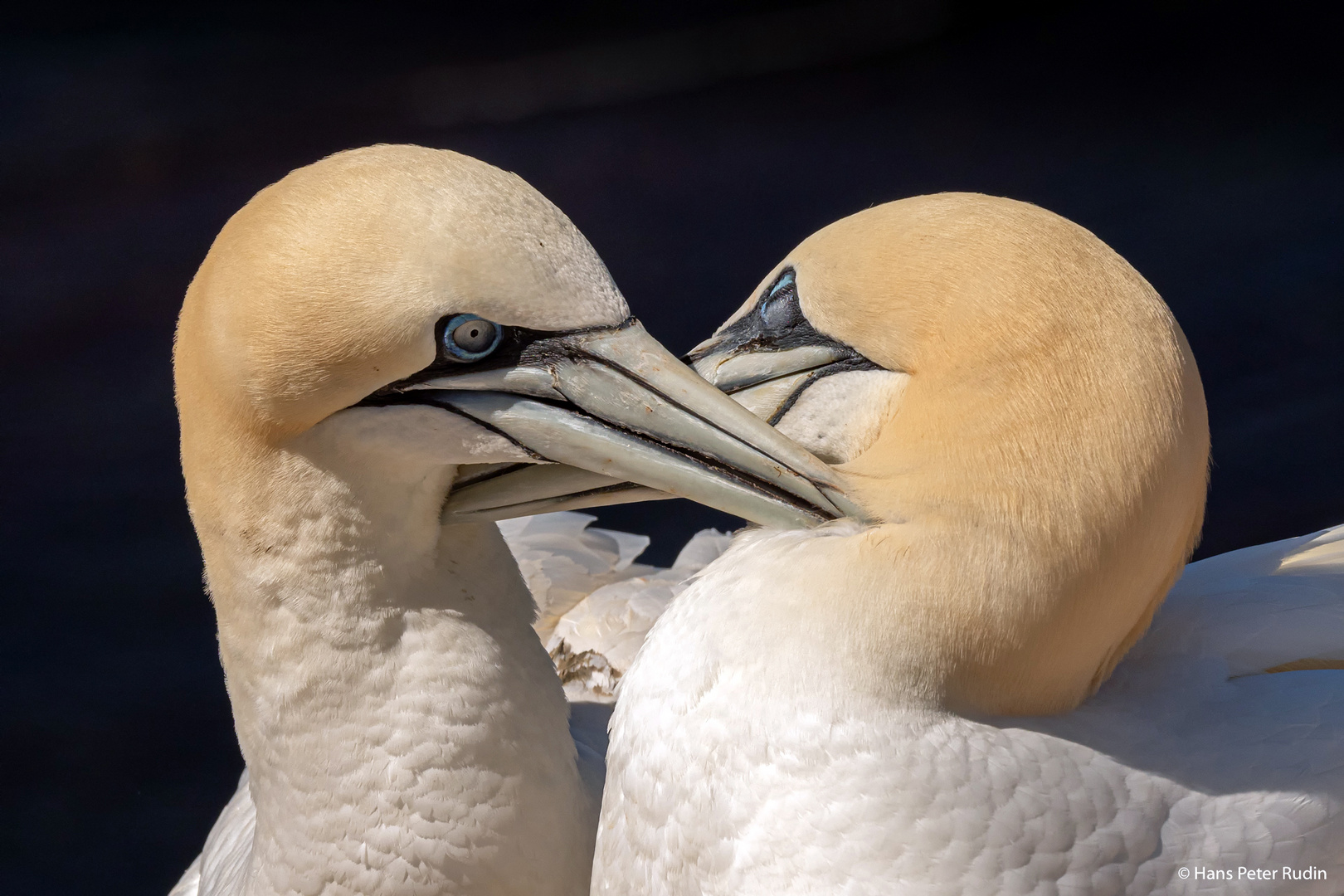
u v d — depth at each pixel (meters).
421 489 9.41
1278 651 10.23
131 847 17.97
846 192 33.69
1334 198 30.61
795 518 9.12
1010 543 8.68
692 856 9.03
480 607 9.87
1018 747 8.95
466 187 8.76
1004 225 8.97
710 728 8.97
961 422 8.80
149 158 35.88
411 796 9.66
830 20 39.78
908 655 8.76
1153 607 9.52
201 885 12.43
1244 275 28.16
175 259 31.78
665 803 9.11
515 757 9.87
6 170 35.25
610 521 23.06
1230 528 21.64
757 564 9.20
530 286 8.76
